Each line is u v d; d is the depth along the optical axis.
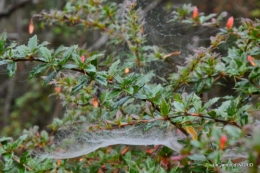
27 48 1.03
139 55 1.20
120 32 1.25
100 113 1.13
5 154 1.08
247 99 1.11
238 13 2.15
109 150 1.18
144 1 1.97
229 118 1.02
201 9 2.36
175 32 1.73
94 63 1.04
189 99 1.03
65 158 1.15
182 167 1.10
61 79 1.13
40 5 2.57
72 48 1.03
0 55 1.02
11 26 2.98
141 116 1.06
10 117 2.58
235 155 1.04
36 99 2.60
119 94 1.04
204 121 1.03
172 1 2.39
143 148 1.20
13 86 2.68
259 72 1.08
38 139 1.20
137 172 1.04
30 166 1.09
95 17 1.28
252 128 0.91
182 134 1.08
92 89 1.17
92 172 1.12
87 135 1.16
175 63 1.27
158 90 1.03
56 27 2.41
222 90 1.45
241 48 1.13
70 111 1.20
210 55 1.12
